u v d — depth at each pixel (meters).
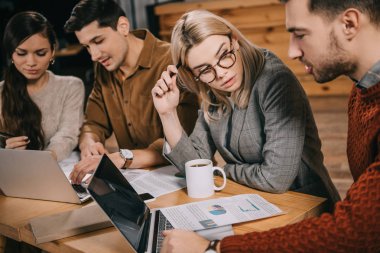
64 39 5.15
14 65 2.29
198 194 1.57
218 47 1.56
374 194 1.00
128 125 2.33
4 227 1.52
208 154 1.85
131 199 1.42
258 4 5.32
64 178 1.59
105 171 1.38
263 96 1.64
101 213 1.48
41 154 1.58
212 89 1.71
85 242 1.34
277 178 1.56
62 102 2.40
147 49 2.20
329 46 1.10
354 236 1.00
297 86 1.64
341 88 5.43
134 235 1.28
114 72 2.27
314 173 1.75
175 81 1.75
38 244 1.41
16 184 1.72
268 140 1.61
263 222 1.37
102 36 2.05
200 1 5.79
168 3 5.92
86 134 2.33
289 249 1.06
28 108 2.31
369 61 1.09
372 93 1.12
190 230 1.32
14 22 2.18
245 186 1.65
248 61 1.64
